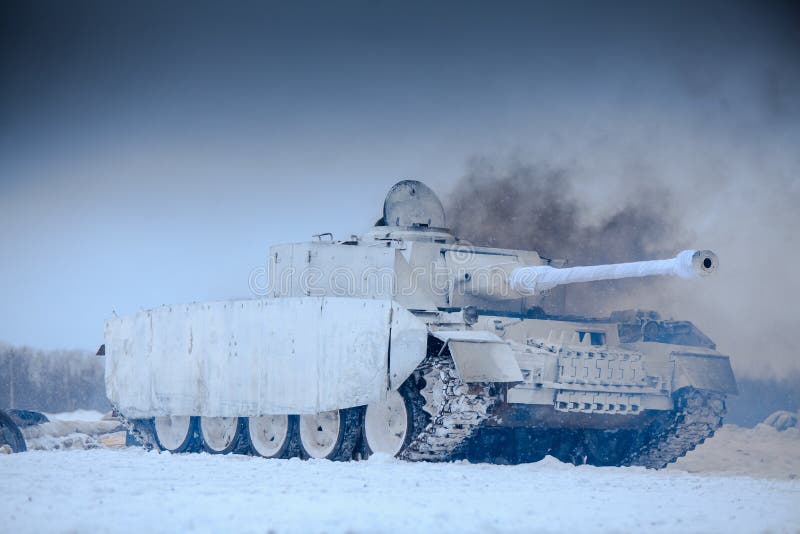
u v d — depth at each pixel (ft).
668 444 247.09
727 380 240.73
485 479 171.01
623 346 246.47
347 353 218.59
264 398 239.09
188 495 135.85
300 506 123.95
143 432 296.51
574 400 225.35
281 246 252.62
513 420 226.17
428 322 231.50
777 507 138.10
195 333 263.70
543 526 113.19
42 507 122.31
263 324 241.35
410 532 106.42
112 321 305.94
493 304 250.16
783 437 321.52
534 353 224.74
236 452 257.14
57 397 483.10
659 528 115.65
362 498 134.72
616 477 187.83
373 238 255.09
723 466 261.24
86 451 254.47
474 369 198.80
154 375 279.49
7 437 257.75
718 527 117.50
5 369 477.77
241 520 112.16
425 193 264.11
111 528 105.91
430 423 206.69
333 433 228.43
